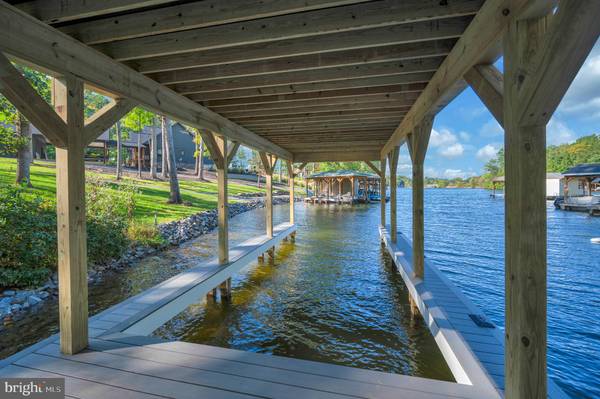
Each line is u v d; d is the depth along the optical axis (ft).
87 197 22.25
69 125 6.77
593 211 56.65
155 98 9.74
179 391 5.60
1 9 5.41
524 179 4.40
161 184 56.90
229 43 6.93
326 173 89.20
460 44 6.91
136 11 6.52
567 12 3.19
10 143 23.40
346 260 23.93
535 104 4.06
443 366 9.98
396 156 20.88
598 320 14.34
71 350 6.89
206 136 13.98
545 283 4.39
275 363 6.60
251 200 71.00
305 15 6.50
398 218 53.26
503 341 8.21
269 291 16.96
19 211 15.46
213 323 13.00
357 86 10.32
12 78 5.58
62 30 6.86
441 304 10.82
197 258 22.43
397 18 6.08
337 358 10.46
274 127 18.26
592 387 9.57
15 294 13.30
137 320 8.98
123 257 20.67
